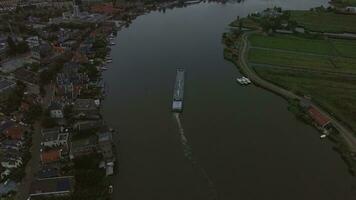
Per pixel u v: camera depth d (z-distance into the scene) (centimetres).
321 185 15388
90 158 15925
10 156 16075
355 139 18600
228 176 15775
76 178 14825
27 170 15812
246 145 17938
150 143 17950
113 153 16800
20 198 14200
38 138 18162
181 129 19162
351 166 16362
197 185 15225
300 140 18525
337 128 19575
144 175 15750
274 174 15938
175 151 17375
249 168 16275
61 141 17488
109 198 14338
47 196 14162
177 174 15850
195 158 16875
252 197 14600
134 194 14662
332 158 17162
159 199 14425
